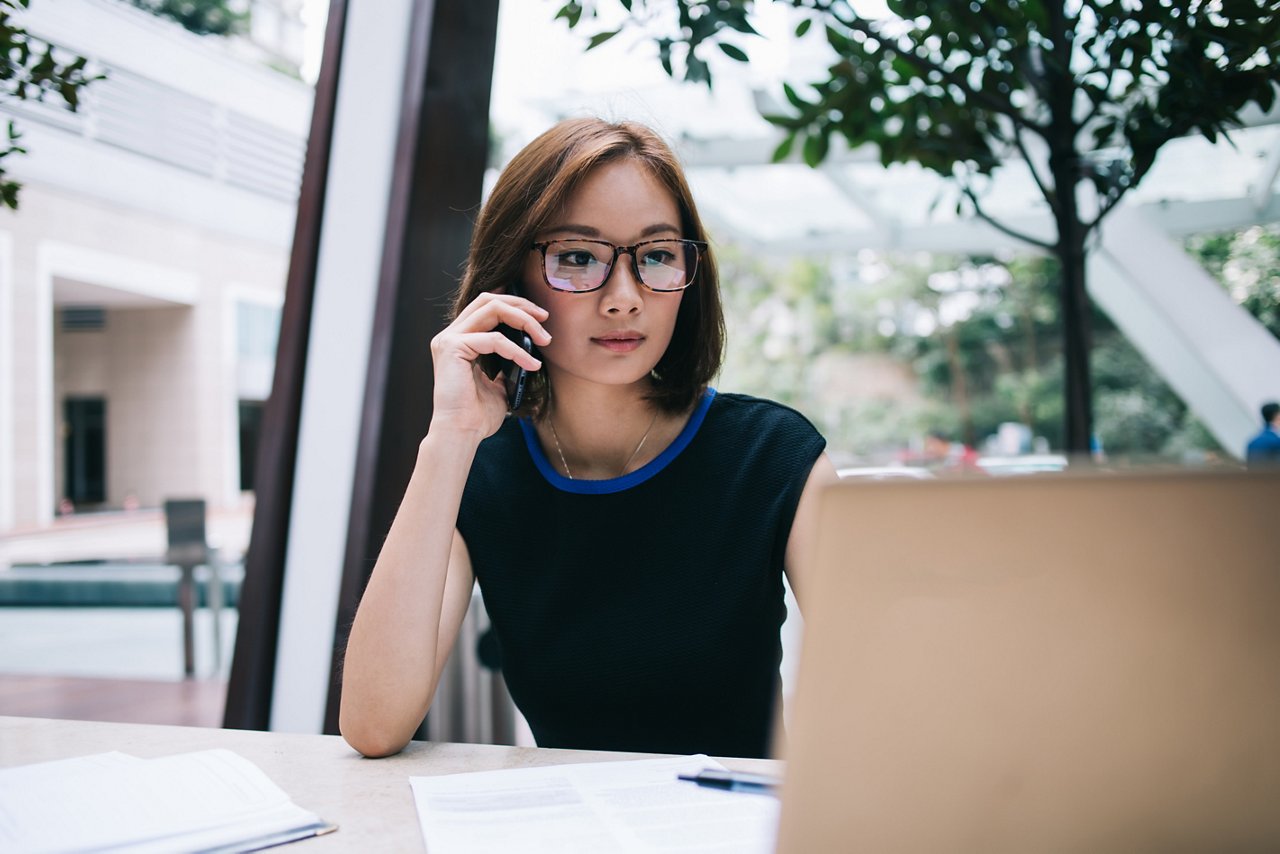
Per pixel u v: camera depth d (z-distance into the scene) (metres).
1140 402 6.71
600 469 1.25
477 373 1.15
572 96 2.66
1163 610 0.47
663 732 1.12
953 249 5.21
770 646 1.16
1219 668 0.47
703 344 1.21
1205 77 1.51
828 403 11.90
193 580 3.47
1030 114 2.07
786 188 4.93
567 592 1.14
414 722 0.92
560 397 1.23
